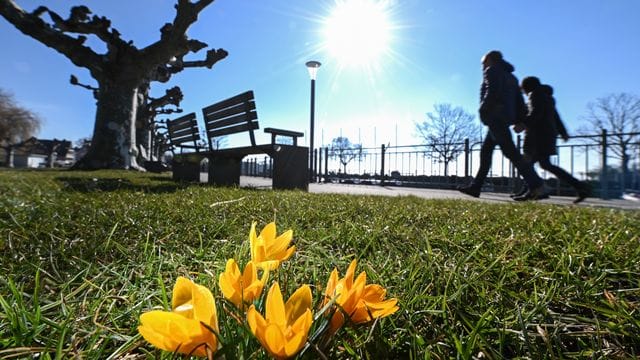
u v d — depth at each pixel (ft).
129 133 37.32
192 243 4.77
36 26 33.53
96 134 36.40
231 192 12.05
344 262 3.79
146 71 37.40
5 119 130.41
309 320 1.29
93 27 34.71
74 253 3.98
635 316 2.61
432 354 2.09
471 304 2.87
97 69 36.27
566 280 3.32
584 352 2.12
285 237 2.03
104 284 3.17
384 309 1.61
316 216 6.98
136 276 3.34
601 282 3.34
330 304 1.56
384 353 2.05
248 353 1.63
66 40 34.91
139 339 2.16
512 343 2.29
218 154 20.35
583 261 3.91
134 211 6.63
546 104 17.89
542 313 2.65
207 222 5.84
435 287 3.20
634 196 24.08
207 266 3.59
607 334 2.41
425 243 4.72
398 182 43.52
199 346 1.37
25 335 2.17
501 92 16.92
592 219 7.34
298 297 1.49
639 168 24.63
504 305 2.82
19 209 6.52
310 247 4.35
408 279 3.23
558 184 29.19
